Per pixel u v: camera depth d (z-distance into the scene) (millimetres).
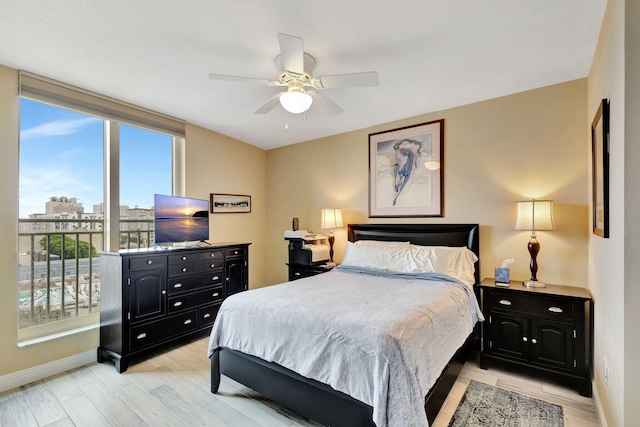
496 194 3010
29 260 2576
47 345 2514
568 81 2662
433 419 1729
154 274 2834
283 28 1933
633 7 1390
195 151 3824
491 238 3031
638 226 1403
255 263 4742
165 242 3076
